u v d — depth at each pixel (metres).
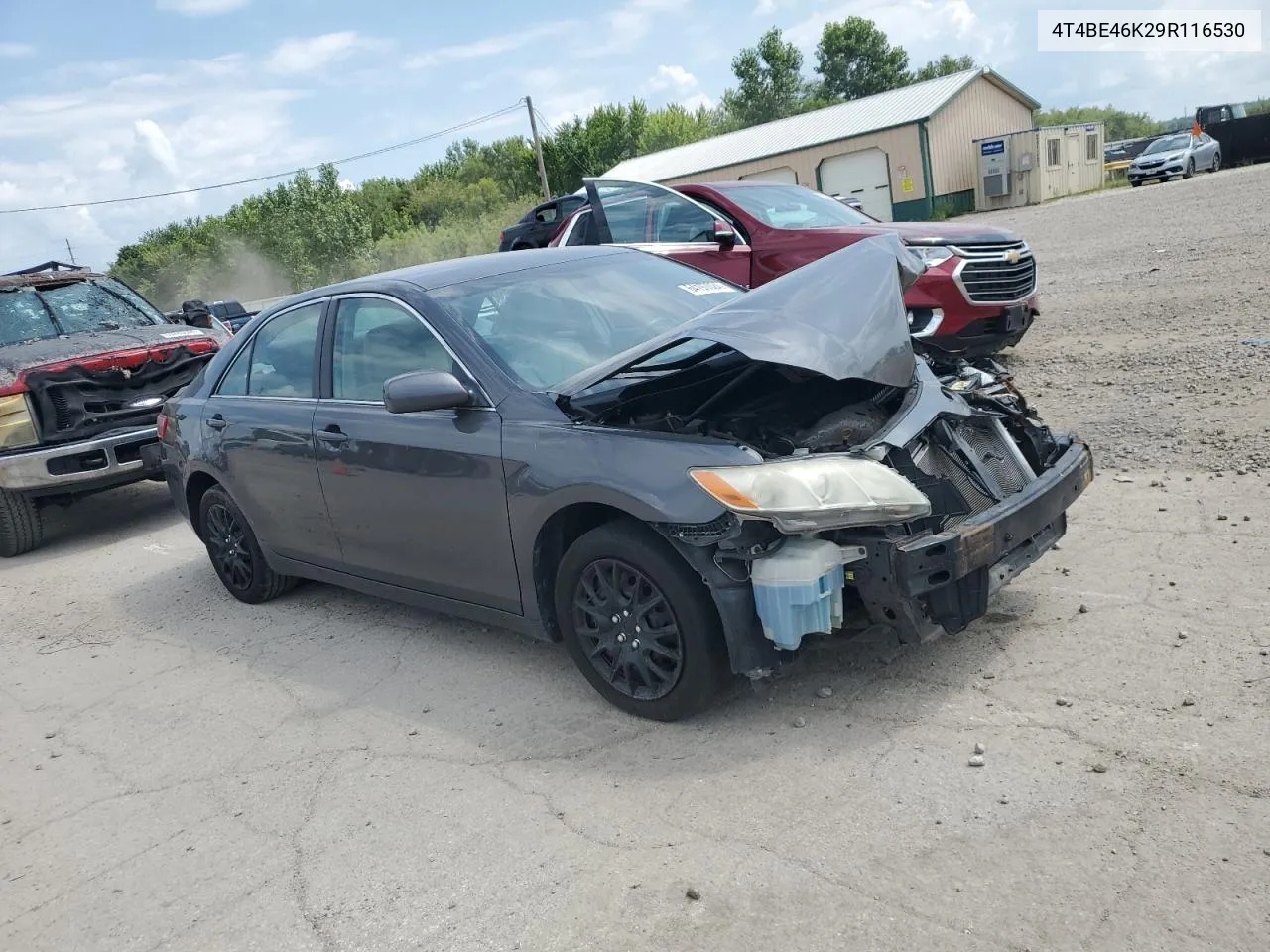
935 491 3.61
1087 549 4.67
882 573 3.29
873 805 3.05
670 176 39.00
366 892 3.06
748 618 3.39
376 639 5.11
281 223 49.78
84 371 7.75
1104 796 2.91
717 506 3.30
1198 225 15.91
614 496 3.54
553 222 11.52
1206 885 2.51
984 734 3.32
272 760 4.01
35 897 3.34
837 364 3.45
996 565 3.63
